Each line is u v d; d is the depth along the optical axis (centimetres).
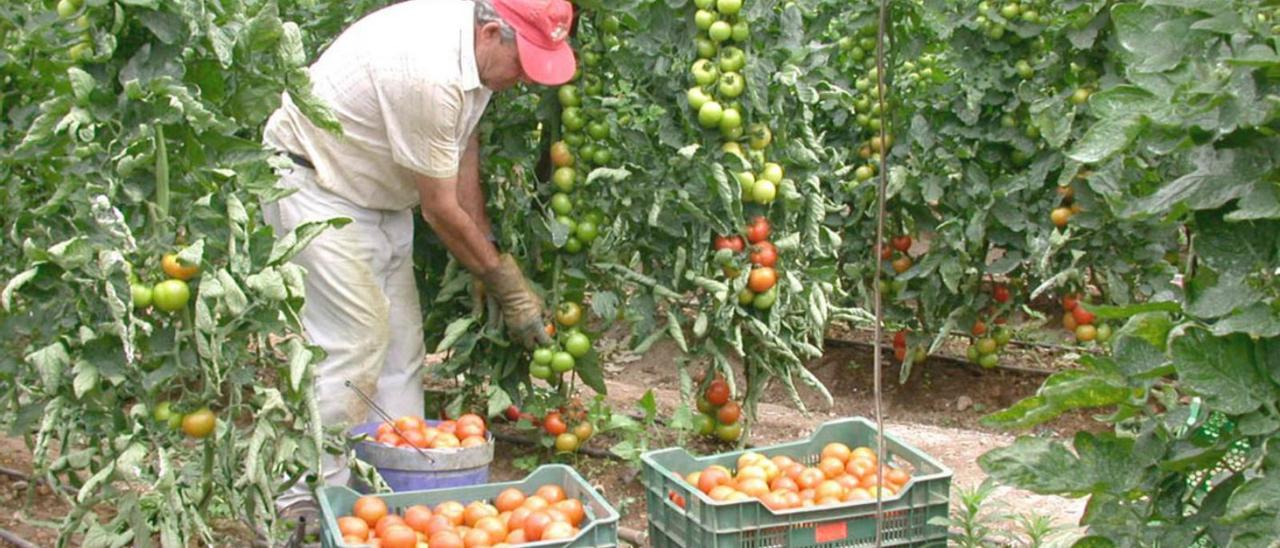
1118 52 532
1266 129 246
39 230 389
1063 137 536
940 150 589
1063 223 570
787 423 595
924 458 399
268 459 376
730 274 492
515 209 492
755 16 462
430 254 525
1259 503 245
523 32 426
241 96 372
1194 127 247
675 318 497
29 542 443
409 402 493
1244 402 252
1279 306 244
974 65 573
